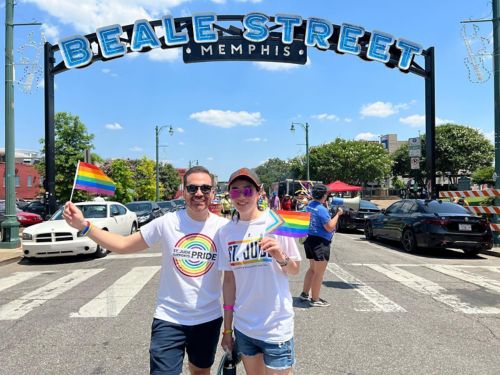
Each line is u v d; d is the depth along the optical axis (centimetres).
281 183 4456
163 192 5825
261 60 1655
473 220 1146
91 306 637
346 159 5725
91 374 400
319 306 623
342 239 1612
